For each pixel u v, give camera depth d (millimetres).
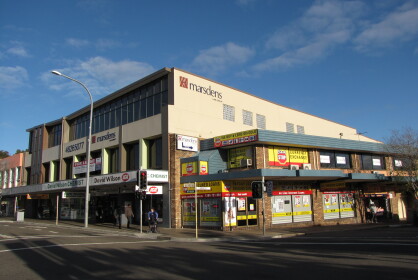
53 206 43375
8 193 47094
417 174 29422
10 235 20375
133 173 26703
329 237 18781
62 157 41750
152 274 8992
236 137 25484
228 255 12359
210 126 30781
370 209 30594
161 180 26406
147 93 31672
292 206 26062
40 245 15336
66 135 42750
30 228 26703
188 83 29828
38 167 46125
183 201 26328
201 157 25859
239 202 23906
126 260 11297
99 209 35125
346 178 25906
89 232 23594
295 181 26469
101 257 11953
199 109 30203
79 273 9219
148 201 29484
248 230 23172
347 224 28594
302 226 26047
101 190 32625
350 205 29781
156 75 30016
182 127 28531
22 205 49188
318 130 44625
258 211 24422
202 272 9195
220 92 32500
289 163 26125
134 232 22750
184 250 13961
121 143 32312
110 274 9055
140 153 29906
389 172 32500
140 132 30359
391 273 8656
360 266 9688
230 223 22969
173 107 28172
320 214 27297
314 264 10156
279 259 11211
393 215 32812
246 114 34906
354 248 13586
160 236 20281
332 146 27969
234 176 22672
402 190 31750
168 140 27422
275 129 38094
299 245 15180
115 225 28906
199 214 24797
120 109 34719
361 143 30250
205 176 24453
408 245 14039
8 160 53781
